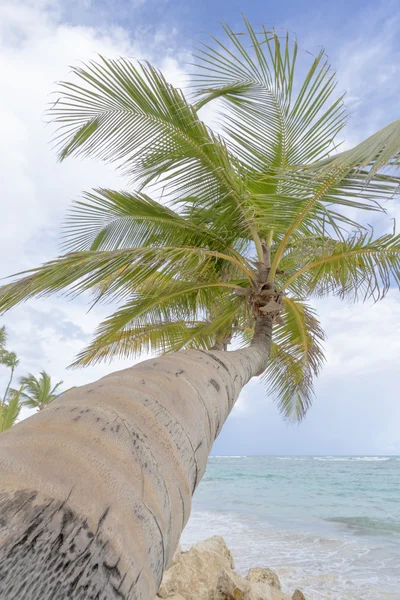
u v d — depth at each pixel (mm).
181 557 5160
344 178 3482
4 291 3570
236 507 16875
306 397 8352
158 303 6336
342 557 8242
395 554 8406
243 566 7645
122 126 4551
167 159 4801
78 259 3840
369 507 16359
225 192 4781
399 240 5125
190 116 4418
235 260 5332
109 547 642
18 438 803
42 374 26375
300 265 6383
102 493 721
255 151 5012
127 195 5105
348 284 5789
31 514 604
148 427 1023
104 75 4105
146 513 788
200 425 1354
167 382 1368
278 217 4613
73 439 814
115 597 596
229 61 4402
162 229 5516
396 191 2938
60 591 530
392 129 2385
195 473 1191
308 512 15250
